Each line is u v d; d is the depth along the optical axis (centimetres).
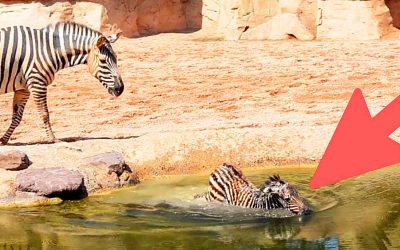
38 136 1619
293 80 2283
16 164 1248
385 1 3247
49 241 977
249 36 3388
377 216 1039
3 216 1110
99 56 1431
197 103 2017
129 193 1230
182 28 3778
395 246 907
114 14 3512
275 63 2605
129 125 1747
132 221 1061
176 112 1903
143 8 3659
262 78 2336
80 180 1208
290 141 1426
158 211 1109
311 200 1139
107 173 1270
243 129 1472
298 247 919
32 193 1183
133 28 3597
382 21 3203
